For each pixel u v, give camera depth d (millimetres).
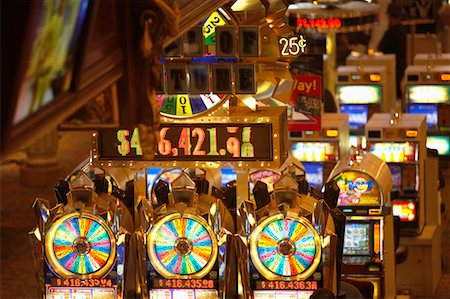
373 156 10766
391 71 17109
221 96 7445
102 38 3537
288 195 7516
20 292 11719
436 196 12148
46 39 2998
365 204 10164
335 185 8203
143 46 3867
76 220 7527
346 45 18969
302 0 15742
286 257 7516
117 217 7512
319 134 12539
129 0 3824
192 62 7293
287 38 7414
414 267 11758
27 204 15688
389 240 10375
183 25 4562
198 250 7547
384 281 10234
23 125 2986
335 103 15258
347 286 8688
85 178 7531
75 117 3781
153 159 7609
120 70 3803
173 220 7520
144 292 7605
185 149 7562
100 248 7547
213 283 7555
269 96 7535
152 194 8375
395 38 19453
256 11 7309
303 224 7469
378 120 12297
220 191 8211
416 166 11773
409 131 11812
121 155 7660
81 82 3328
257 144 7496
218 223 7504
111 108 3838
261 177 10414
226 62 7305
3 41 2857
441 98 15117
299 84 12188
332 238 7461
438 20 21219
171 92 7348
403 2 19172
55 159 16891
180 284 7578
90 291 7582
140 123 3986
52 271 7578
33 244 7555
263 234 7512
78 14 3191
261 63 7492
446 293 11977
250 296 7586
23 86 2922
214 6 5484
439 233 12352
